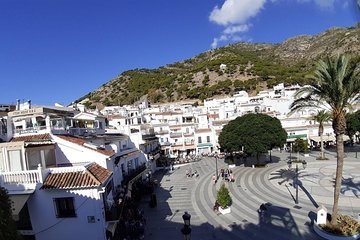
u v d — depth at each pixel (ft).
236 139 158.20
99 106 472.44
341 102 69.36
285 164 170.81
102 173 69.56
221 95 442.09
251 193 114.62
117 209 73.20
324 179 128.57
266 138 151.74
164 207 105.40
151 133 217.56
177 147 233.55
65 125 104.37
